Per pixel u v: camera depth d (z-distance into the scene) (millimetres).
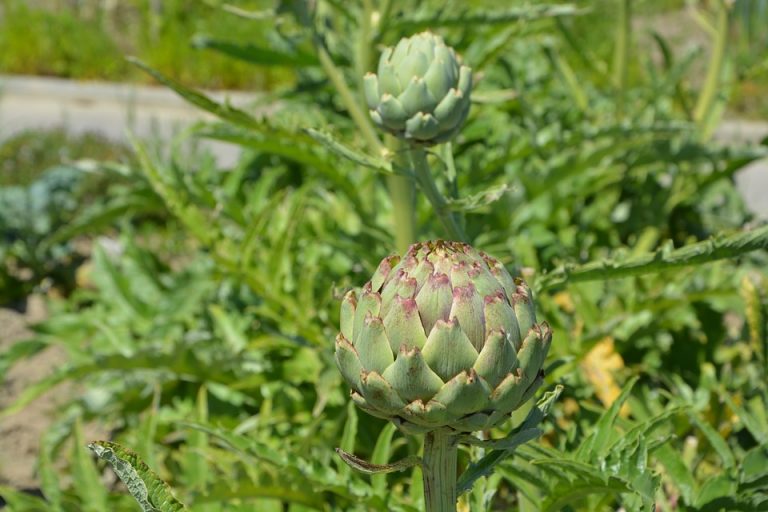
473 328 957
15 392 2090
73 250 2727
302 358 1580
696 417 1231
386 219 1699
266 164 2029
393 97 1212
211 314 1719
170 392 1644
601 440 1168
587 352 1409
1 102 4637
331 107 1914
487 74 2125
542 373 987
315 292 1635
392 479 1469
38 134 3268
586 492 1138
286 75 5004
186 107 4801
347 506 1377
